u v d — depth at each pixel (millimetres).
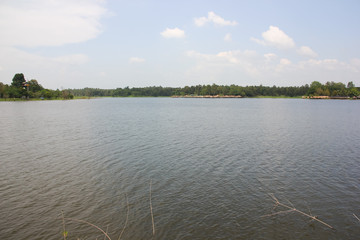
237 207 14891
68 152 27234
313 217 13734
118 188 17531
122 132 41125
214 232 12430
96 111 91312
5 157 25156
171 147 29828
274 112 86875
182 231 12484
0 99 176000
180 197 16156
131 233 12312
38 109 96562
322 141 33844
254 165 22797
